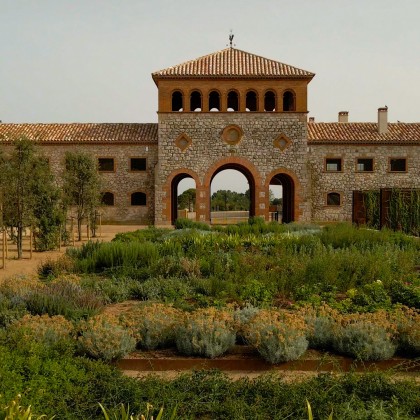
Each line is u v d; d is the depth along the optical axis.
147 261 19.00
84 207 34.53
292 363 9.23
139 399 6.98
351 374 7.77
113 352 9.17
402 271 16.44
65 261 19.08
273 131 44.69
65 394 7.10
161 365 9.29
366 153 47.22
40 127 48.34
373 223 35.94
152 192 46.28
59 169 46.09
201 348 9.44
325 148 47.19
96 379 7.73
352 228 25.77
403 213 31.95
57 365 7.84
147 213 46.31
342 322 10.40
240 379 7.92
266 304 12.52
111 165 46.56
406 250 21.03
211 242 22.22
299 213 44.56
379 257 17.38
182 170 44.47
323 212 47.00
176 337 9.94
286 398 6.98
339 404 6.79
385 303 12.74
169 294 14.47
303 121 44.72
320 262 15.78
